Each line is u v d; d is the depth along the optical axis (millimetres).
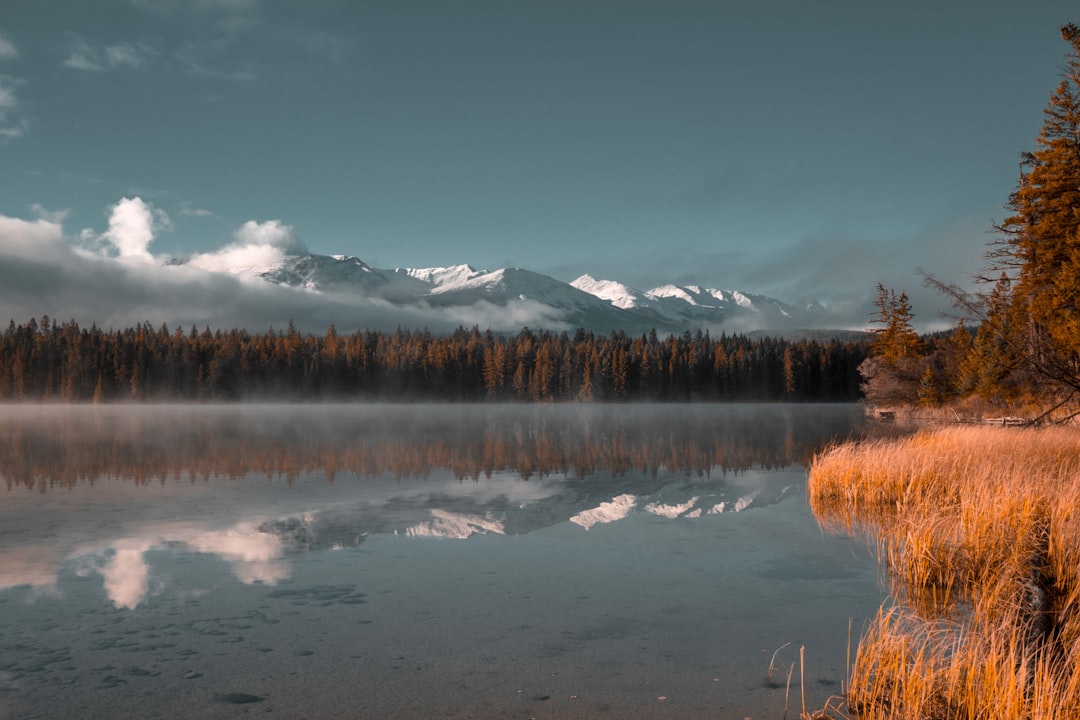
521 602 8734
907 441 26047
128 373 132000
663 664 6750
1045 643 6633
